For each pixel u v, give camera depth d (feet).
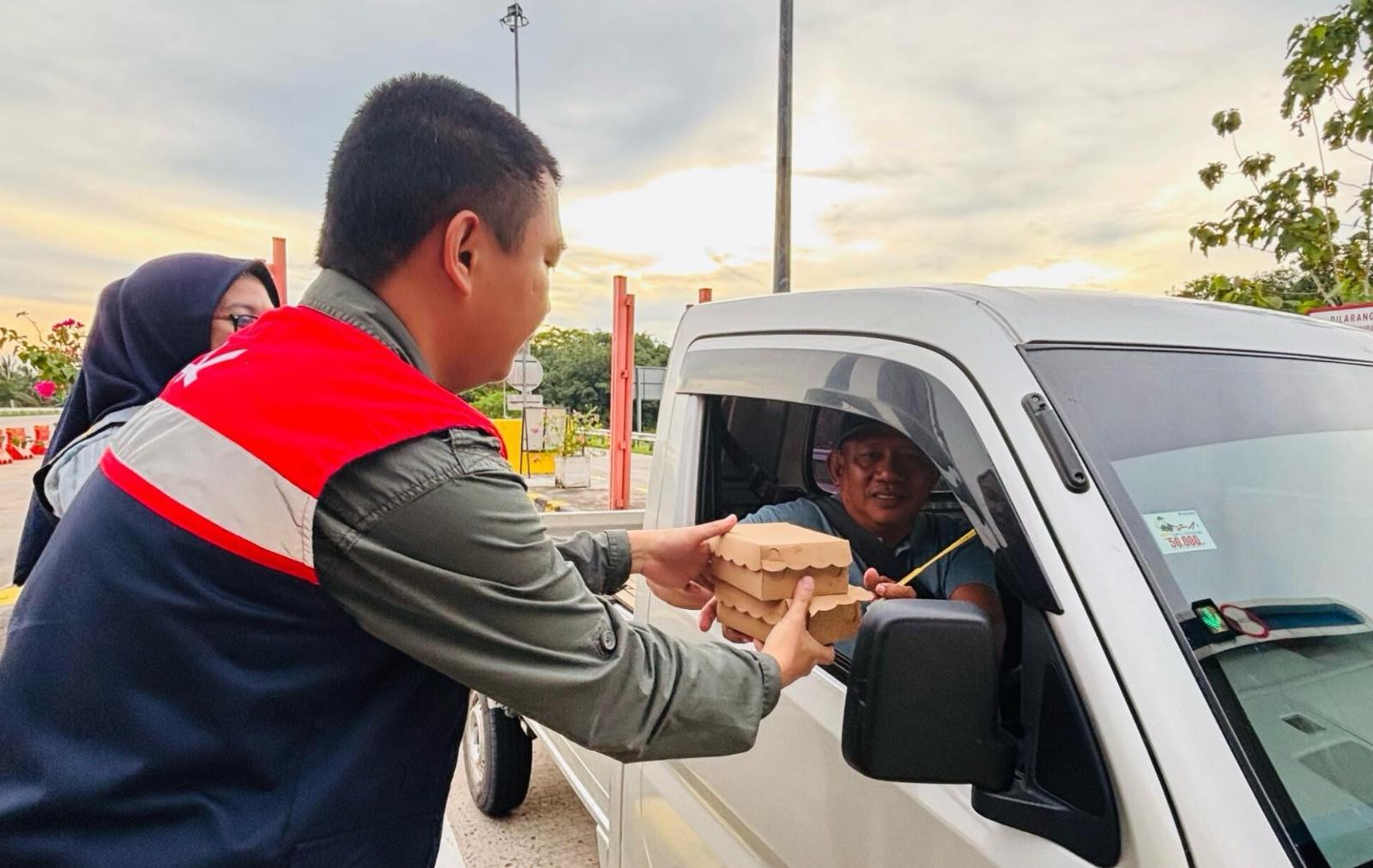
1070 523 3.37
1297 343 4.89
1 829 2.67
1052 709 3.24
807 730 4.80
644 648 3.22
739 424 6.95
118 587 2.75
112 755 2.72
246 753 2.78
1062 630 3.24
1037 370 3.84
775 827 5.04
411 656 2.94
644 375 54.39
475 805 11.60
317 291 3.26
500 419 53.88
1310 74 13.55
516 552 2.92
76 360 26.18
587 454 52.03
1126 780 2.96
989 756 3.16
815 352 5.14
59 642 2.77
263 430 2.79
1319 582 3.73
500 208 3.29
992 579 5.46
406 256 3.21
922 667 3.11
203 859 2.71
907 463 6.09
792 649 3.71
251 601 2.76
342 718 2.93
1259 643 3.39
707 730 3.28
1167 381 4.10
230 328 6.70
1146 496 3.59
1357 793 3.17
